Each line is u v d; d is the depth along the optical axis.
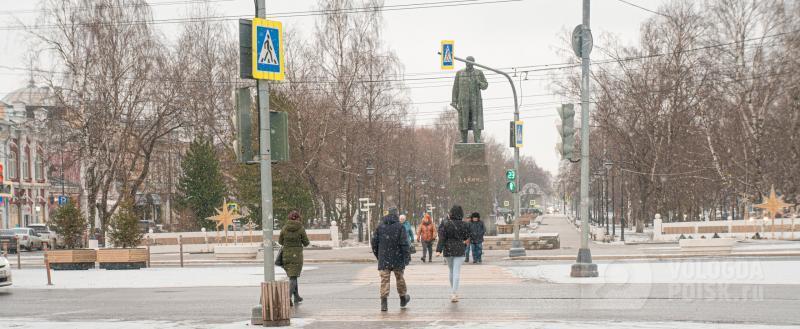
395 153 67.75
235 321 13.95
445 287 19.83
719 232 47.53
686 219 72.19
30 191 76.69
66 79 45.78
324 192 62.97
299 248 16.80
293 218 16.78
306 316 14.42
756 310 13.80
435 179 98.19
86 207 47.75
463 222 16.12
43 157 55.62
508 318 13.40
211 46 60.16
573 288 18.50
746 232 46.53
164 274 27.52
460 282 21.09
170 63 51.41
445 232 16.05
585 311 14.13
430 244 32.00
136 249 30.64
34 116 58.84
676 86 55.06
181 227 66.44
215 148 68.12
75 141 47.50
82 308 17.09
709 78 49.16
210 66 59.47
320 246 50.78
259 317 13.34
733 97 45.97
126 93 47.34
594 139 70.81
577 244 49.28
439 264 30.56
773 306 14.34
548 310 14.44
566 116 21.89
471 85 38.91
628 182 75.38
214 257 42.38
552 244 41.56
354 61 55.84
